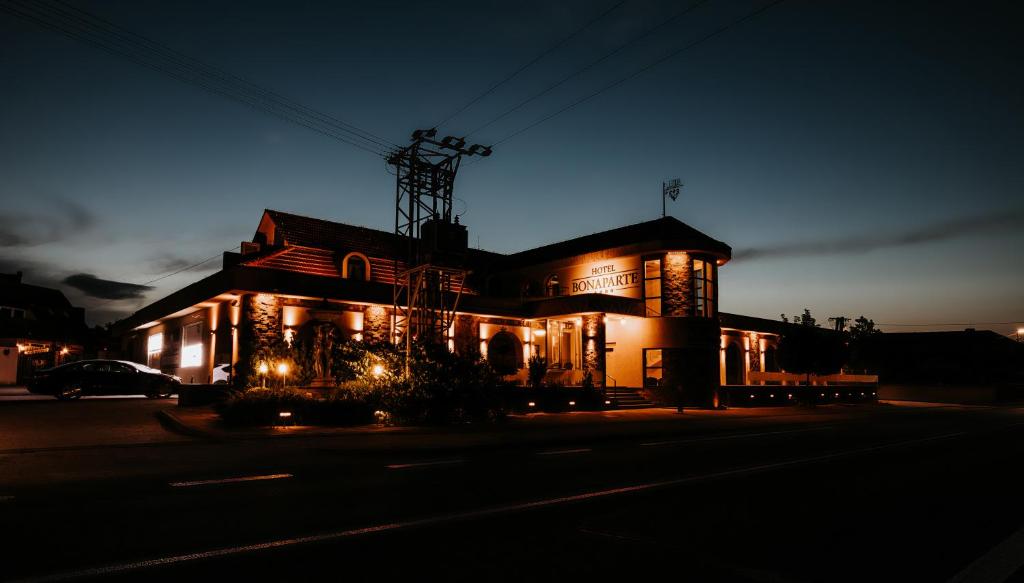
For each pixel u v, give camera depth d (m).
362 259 30.39
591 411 26.88
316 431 16.11
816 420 25.42
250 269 23.86
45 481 8.74
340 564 5.26
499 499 8.05
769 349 42.91
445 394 19.75
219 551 5.55
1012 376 57.34
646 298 31.91
